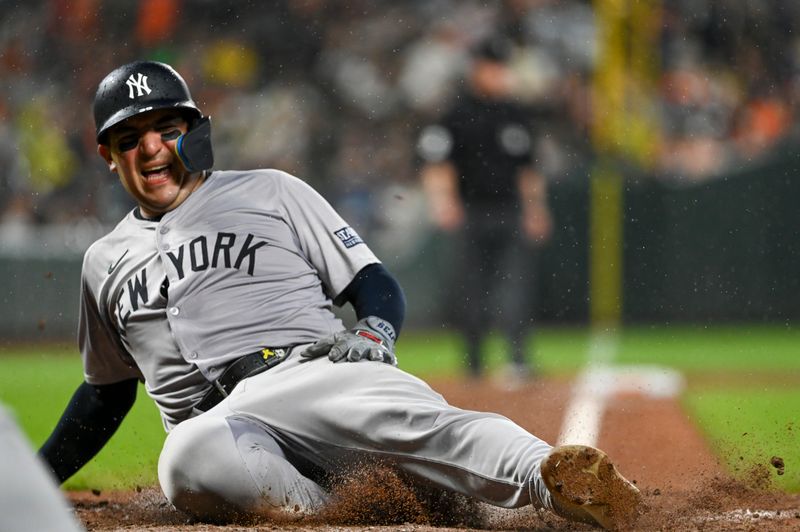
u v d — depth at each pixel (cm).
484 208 3659
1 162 6206
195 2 6750
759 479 1580
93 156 6241
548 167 5931
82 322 1477
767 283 5431
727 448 2072
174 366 1401
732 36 6606
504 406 2769
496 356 4925
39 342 5444
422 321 5622
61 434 1533
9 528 633
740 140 6425
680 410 2725
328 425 1279
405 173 6300
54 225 6041
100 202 6031
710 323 5478
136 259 1417
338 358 1320
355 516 1285
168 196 1423
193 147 1399
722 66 6606
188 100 1430
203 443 1252
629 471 1820
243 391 1330
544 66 5884
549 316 5588
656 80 6297
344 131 6581
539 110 3859
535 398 2978
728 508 1412
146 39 6656
